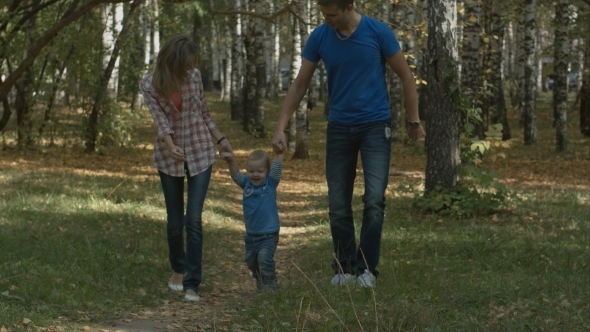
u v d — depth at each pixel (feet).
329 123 21.13
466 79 62.64
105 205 39.04
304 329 16.46
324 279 22.09
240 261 29.48
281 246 33.58
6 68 75.25
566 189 55.57
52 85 73.51
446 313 17.46
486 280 22.52
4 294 18.53
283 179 64.85
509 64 148.36
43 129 77.25
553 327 16.31
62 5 71.20
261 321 17.49
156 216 37.47
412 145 93.71
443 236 32.48
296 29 80.28
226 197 49.80
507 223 36.91
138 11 77.66
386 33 20.45
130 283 22.76
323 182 63.05
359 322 15.99
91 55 73.20
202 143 21.61
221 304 21.36
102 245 27.89
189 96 21.30
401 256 28.17
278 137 21.44
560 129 87.04
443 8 39.22
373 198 20.70
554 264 25.80
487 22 89.04
